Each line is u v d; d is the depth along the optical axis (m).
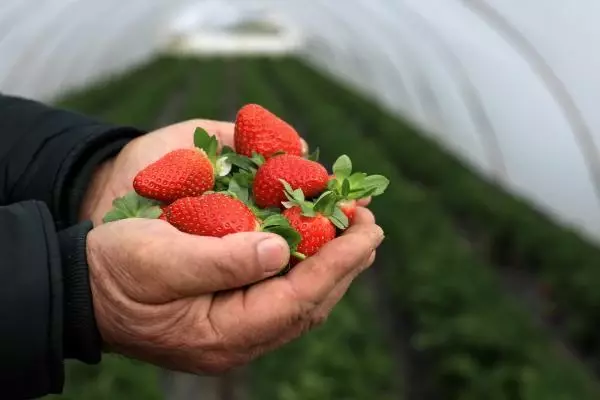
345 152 2.35
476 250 1.86
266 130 0.45
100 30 3.64
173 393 1.12
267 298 0.39
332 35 4.12
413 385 1.25
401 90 3.08
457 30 1.95
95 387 0.94
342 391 1.02
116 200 0.42
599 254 1.58
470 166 2.60
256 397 1.04
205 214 0.39
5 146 0.49
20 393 0.37
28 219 0.38
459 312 1.25
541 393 0.96
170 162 0.41
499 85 1.86
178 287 0.37
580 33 1.24
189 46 6.61
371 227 0.41
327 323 1.14
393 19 2.58
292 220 0.40
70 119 0.52
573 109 1.51
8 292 0.36
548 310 1.51
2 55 2.45
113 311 0.39
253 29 6.72
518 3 1.33
